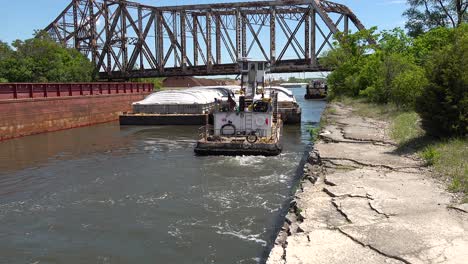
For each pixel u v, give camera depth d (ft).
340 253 24.04
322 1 256.52
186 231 37.14
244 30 265.75
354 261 23.00
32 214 43.27
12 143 94.43
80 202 46.93
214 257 31.81
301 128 115.24
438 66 51.34
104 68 292.61
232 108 74.90
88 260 32.32
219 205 43.83
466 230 26.04
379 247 24.39
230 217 40.09
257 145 68.59
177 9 274.36
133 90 179.22
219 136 72.13
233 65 261.24
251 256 31.63
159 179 56.24
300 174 55.06
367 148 54.03
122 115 129.08
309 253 24.25
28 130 107.96
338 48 196.54
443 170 39.14
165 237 36.06
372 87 129.18
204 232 36.68
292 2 247.91
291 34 255.50
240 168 60.39
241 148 69.00
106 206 45.21
